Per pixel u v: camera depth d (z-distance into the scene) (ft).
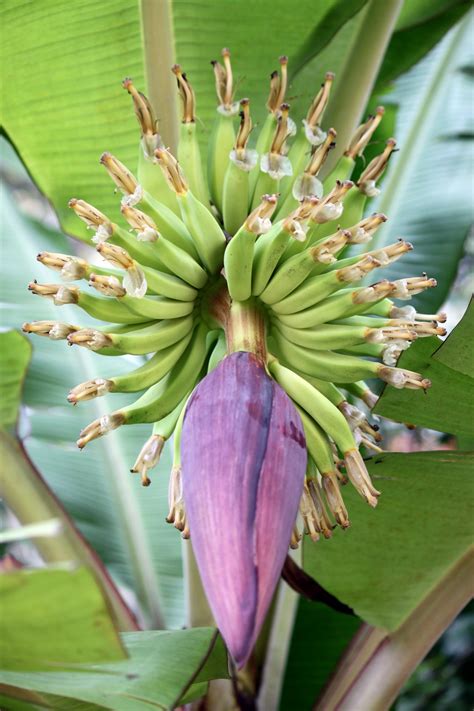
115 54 3.81
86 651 2.73
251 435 2.87
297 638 4.45
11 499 4.07
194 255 3.31
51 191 4.08
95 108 3.91
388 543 3.76
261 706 4.14
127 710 3.06
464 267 8.82
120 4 3.73
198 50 3.84
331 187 3.38
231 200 3.30
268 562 2.76
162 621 4.38
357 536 3.75
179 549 4.53
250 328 3.18
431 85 5.44
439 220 5.06
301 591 3.67
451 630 7.66
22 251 5.06
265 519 2.79
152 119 3.32
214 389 2.96
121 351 3.18
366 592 3.86
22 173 8.02
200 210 3.23
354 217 3.33
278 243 3.10
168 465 4.78
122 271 3.23
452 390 3.27
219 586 2.74
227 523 2.78
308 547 3.79
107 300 3.21
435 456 3.40
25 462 4.12
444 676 7.61
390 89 5.18
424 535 3.73
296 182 3.23
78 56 3.82
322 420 3.13
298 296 3.14
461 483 3.54
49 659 2.77
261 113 3.93
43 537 4.04
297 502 2.88
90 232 4.11
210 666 3.36
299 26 3.79
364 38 3.89
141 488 4.71
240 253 3.08
